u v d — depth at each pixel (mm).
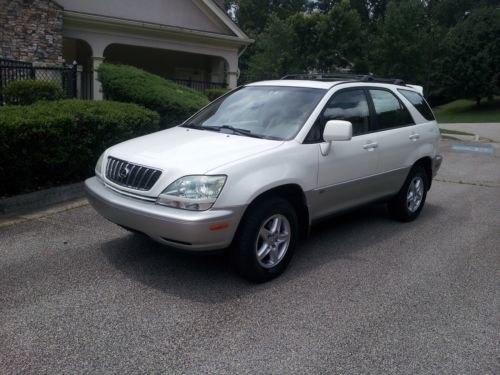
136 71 11688
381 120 6090
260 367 3297
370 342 3656
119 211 4426
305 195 4883
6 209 6250
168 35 18141
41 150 6656
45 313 3873
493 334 3846
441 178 10438
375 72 35625
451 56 37531
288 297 4344
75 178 7500
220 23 19609
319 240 5938
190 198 4105
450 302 4367
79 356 3332
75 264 4836
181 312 3990
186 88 12383
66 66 12898
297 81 5863
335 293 4465
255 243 4418
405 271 5051
